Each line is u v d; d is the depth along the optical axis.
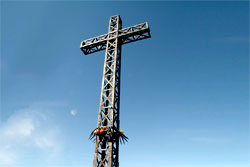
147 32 20.41
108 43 21.64
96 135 16.33
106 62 20.19
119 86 19.48
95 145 15.91
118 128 17.41
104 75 19.34
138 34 21.00
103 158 15.82
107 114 16.81
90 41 23.09
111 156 14.97
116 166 15.74
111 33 22.27
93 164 14.98
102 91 18.36
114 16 23.80
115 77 18.72
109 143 15.44
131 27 21.30
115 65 19.36
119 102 18.72
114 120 16.94
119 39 21.91
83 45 22.88
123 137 17.27
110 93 17.98
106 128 15.73
